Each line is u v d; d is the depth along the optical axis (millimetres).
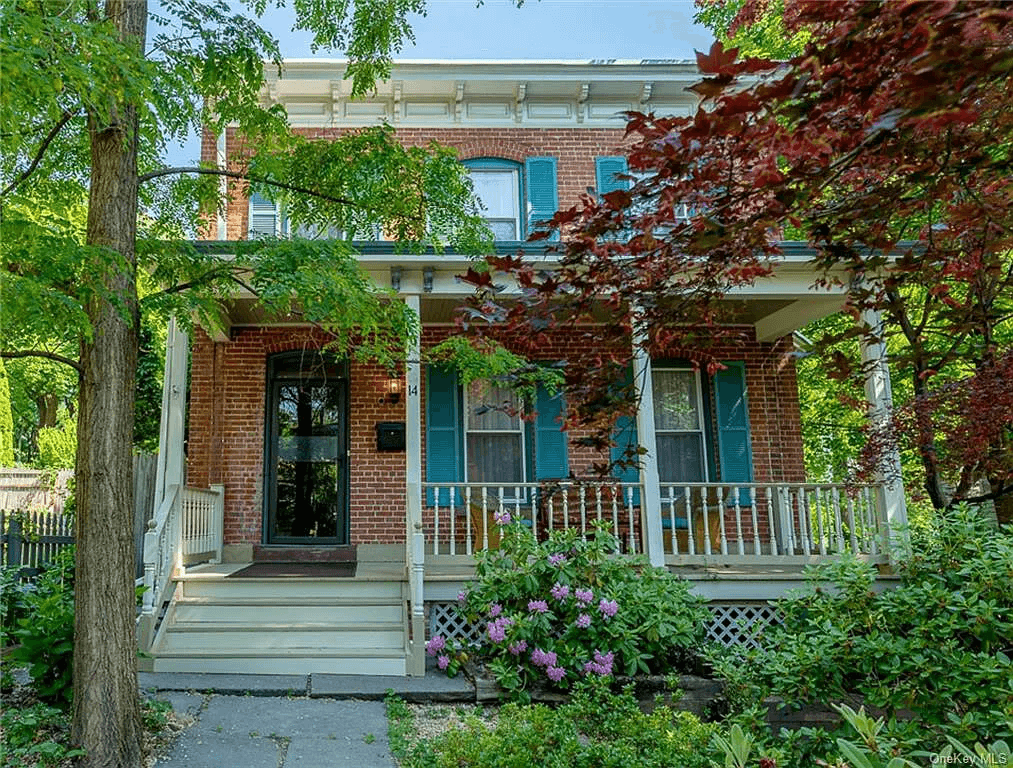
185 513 8578
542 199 11289
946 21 1714
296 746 5262
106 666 4699
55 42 3645
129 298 4988
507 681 6398
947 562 5812
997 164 2680
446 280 8602
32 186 5848
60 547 9461
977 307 3590
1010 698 4016
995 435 5465
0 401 12203
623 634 6633
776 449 10695
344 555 10031
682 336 3588
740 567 8922
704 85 2129
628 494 8523
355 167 6438
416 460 8023
